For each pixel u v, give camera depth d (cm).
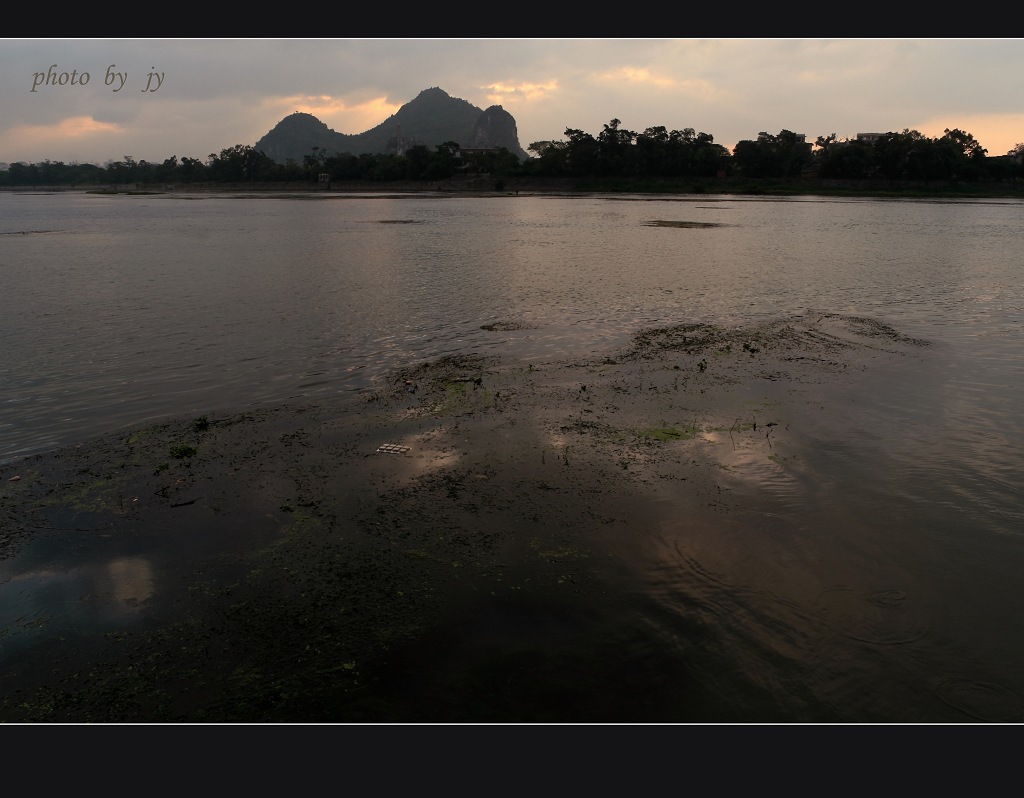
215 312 1770
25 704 506
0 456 909
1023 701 478
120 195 16400
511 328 1619
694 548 666
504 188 14738
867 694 487
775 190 12650
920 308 1836
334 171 16588
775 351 1392
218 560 670
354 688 509
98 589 631
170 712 497
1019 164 11762
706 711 479
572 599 597
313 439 951
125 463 879
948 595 588
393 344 1466
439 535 702
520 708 488
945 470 823
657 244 3600
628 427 980
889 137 12294
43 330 1562
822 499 757
